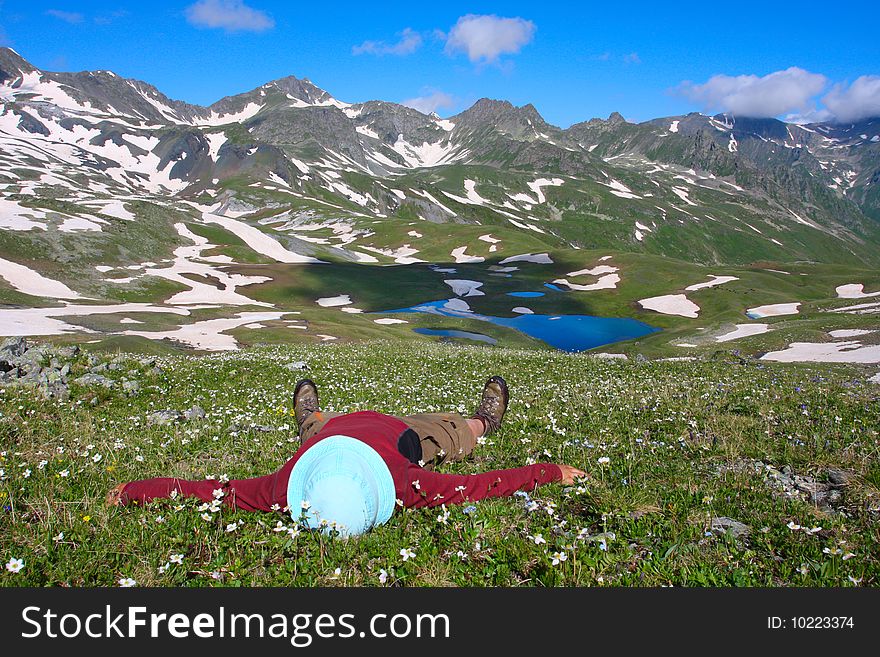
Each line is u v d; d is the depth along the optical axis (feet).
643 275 510.17
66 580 16.89
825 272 536.42
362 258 643.45
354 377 58.95
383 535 19.19
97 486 23.62
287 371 62.28
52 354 56.44
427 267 575.38
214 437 32.86
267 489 20.49
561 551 18.24
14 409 36.99
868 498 22.84
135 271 444.14
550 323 393.29
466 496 20.86
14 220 466.29
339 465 19.26
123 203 608.60
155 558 17.84
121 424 36.24
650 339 285.43
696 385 53.98
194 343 228.63
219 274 475.31
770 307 396.78
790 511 21.71
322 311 355.77
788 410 38.45
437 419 26.94
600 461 24.48
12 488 22.77
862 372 93.45
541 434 33.35
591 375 66.13
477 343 298.56
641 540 19.36
